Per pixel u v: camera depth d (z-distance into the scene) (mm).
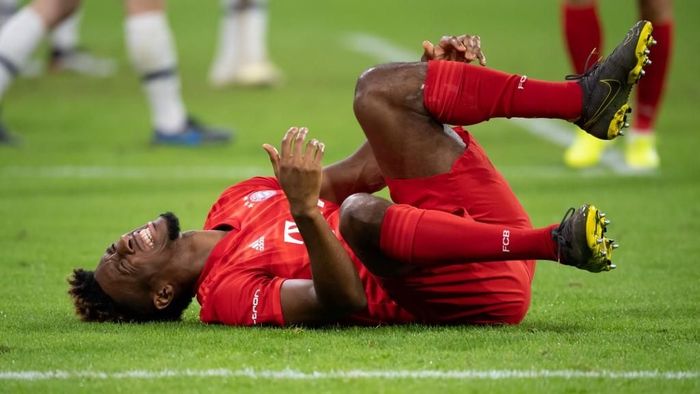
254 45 52094
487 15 71125
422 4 75875
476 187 16094
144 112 46375
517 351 15281
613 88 15961
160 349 15523
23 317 17859
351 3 77438
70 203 30125
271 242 16703
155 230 17047
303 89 51156
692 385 13852
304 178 14984
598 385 13844
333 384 13930
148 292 16969
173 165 36188
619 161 36562
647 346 15617
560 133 42844
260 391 13703
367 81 16109
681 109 46125
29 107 47344
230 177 34094
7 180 33781
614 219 27531
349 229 15430
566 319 17734
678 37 62875
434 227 15266
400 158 16078
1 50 36594
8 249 24234
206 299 16781
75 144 39938
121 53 59812
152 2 39188
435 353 15172
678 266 22203
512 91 15938
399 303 16484
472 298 16188
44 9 37031
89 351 15492
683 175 33812
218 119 44594
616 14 67438
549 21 68438
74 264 22734
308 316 16250
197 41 64312
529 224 16641
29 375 14398
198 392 13688
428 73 15992
